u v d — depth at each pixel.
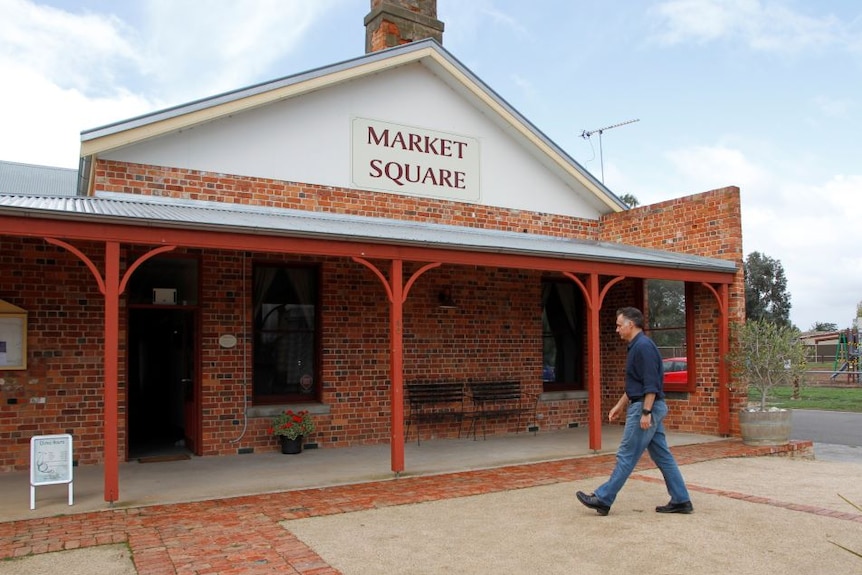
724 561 5.23
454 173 12.56
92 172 10.09
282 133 10.93
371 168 11.68
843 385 29.81
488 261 9.16
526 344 12.84
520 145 13.48
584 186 13.99
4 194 8.85
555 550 5.51
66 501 7.15
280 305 10.78
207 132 10.36
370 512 6.75
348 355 11.02
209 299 10.04
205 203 10.19
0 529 6.14
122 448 9.51
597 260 10.08
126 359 9.56
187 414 10.62
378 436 11.18
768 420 10.83
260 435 10.30
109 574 4.98
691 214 12.75
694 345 12.34
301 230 7.79
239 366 10.20
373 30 13.30
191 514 6.65
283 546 5.60
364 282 11.23
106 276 6.95
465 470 8.92
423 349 11.72
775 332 11.23
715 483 8.21
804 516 6.53
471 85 12.52
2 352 8.80
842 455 11.81
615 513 6.67
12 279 8.90
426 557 5.34
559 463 9.44
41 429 8.96
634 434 6.50
